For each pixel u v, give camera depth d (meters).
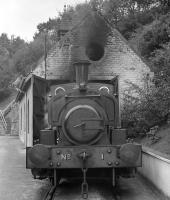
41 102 11.79
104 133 9.43
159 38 24.11
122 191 9.62
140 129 15.86
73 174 10.04
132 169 9.77
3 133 44.59
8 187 10.49
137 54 19.16
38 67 18.62
